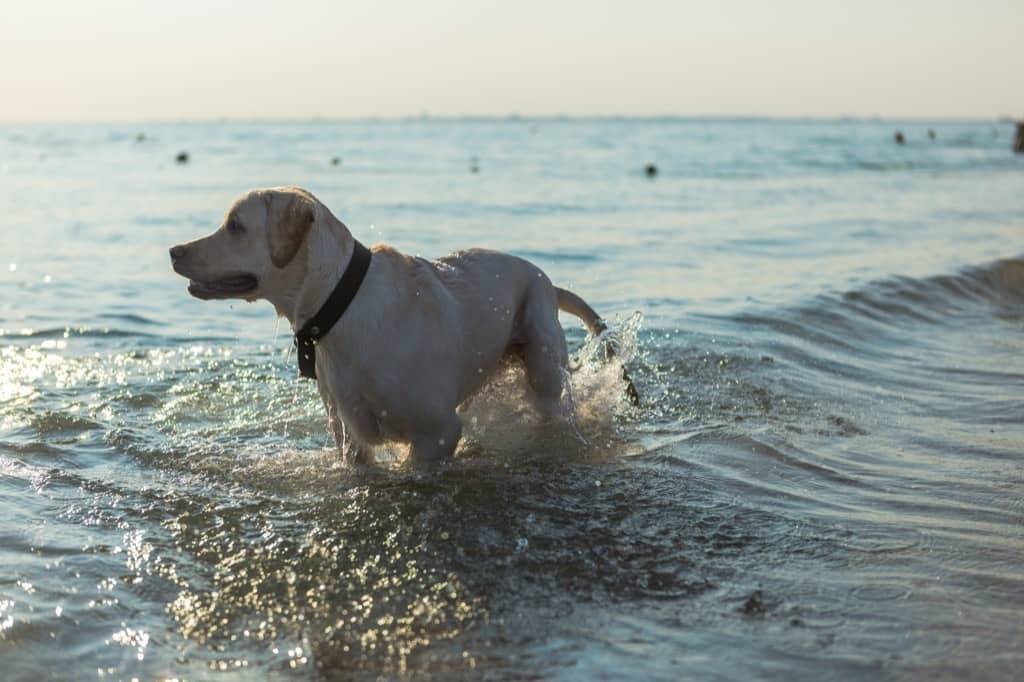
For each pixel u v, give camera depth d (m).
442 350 4.33
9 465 4.54
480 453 4.79
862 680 2.74
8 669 2.79
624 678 2.75
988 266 10.45
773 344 7.04
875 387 6.16
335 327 4.11
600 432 5.16
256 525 3.88
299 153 48.06
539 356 5.00
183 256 3.98
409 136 86.44
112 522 3.89
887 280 9.48
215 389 5.91
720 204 19.70
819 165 37.22
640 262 11.35
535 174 30.03
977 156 46.28
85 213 17.08
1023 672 2.77
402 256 4.45
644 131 113.88
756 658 2.86
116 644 2.96
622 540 3.74
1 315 8.08
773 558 3.59
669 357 6.55
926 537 3.78
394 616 3.14
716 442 4.98
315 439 5.10
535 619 3.12
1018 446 4.97
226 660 2.88
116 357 6.66
